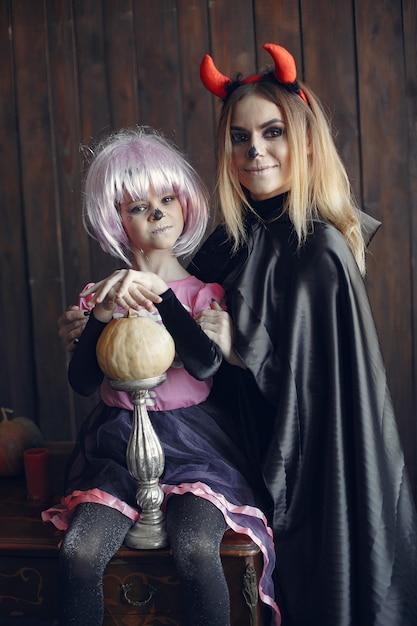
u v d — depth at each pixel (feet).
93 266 9.38
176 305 5.76
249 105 6.09
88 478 5.89
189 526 5.30
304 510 5.86
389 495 5.85
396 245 8.73
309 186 6.30
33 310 9.55
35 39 9.10
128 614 5.56
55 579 5.75
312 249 5.90
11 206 9.43
